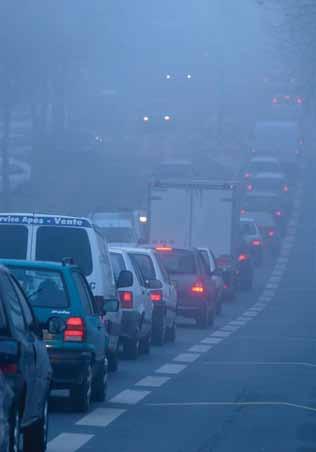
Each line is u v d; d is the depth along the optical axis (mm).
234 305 108188
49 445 34688
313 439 36812
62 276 40938
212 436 37031
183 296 84500
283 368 58500
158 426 38844
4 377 25312
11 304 28250
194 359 62938
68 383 40312
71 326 40250
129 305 60594
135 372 55812
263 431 38250
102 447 34562
